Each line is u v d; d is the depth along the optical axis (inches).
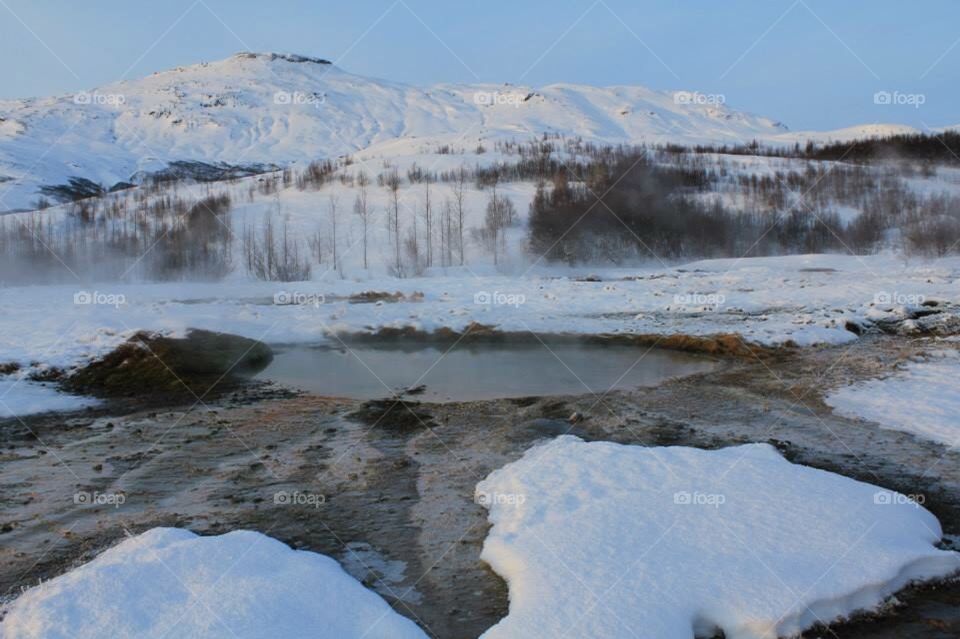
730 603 201.8
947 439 370.3
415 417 430.3
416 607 215.2
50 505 294.7
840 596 206.4
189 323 697.0
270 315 823.1
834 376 518.3
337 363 609.9
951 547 248.4
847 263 1473.9
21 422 419.8
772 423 407.2
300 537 262.5
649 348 668.7
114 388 497.4
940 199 2145.7
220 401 473.4
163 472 335.6
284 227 2162.9
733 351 632.4
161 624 189.3
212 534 264.5
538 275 1664.6
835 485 278.7
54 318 737.0
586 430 394.9
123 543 242.2
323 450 368.2
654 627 190.4
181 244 1914.4
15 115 7593.5
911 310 775.1
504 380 538.3
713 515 251.3
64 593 202.8
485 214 2315.5
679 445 366.9
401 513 283.9
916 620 206.1
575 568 220.2
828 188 2615.7
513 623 194.2
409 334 735.7
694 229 2043.6
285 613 197.2
